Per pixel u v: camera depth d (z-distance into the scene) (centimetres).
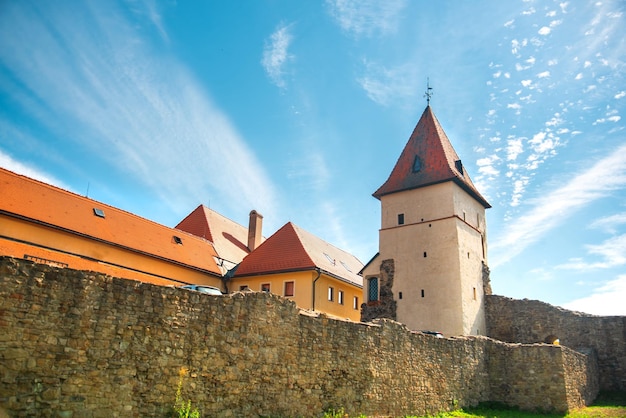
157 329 1292
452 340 2416
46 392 1084
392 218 3819
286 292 3494
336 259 4272
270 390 1521
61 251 2627
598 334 3111
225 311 1458
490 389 2595
